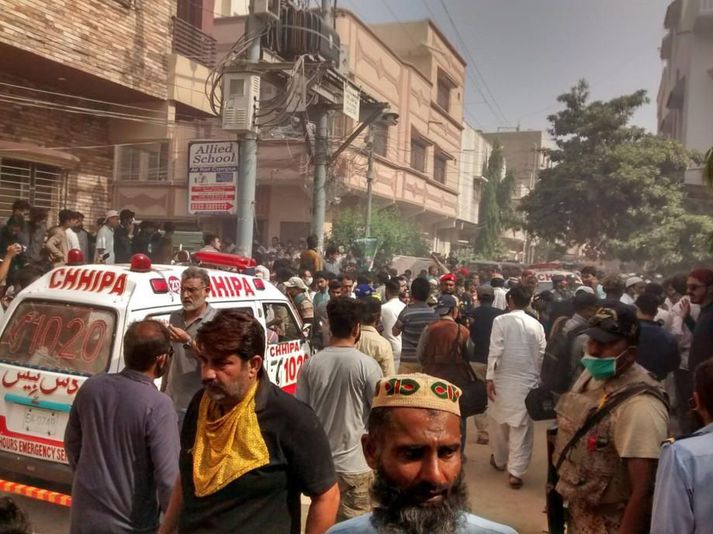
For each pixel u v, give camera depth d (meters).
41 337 4.60
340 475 3.70
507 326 5.95
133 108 12.55
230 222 23.27
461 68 38.66
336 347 3.84
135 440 3.01
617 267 35.06
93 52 10.65
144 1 11.73
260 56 10.52
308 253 11.86
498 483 6.04
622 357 2.99
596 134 28.02
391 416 1.49
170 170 21.97
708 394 2.32
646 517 2.71
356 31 23.91
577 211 27.69
